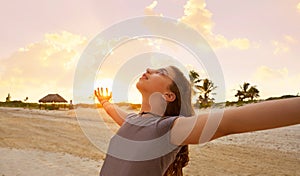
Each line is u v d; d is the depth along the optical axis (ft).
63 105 105.09
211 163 26.96
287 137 40.91
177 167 3.91
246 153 31.42
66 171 23.94
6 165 25.43
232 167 25.80
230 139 40.24
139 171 3.59
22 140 38.93
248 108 2.62
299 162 27.71
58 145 35.70
